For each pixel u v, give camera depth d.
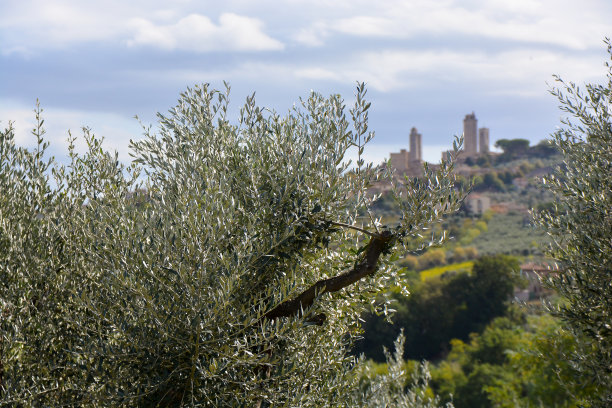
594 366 4.57
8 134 4.64
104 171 4.41
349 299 4.49
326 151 3.90
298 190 3.86
